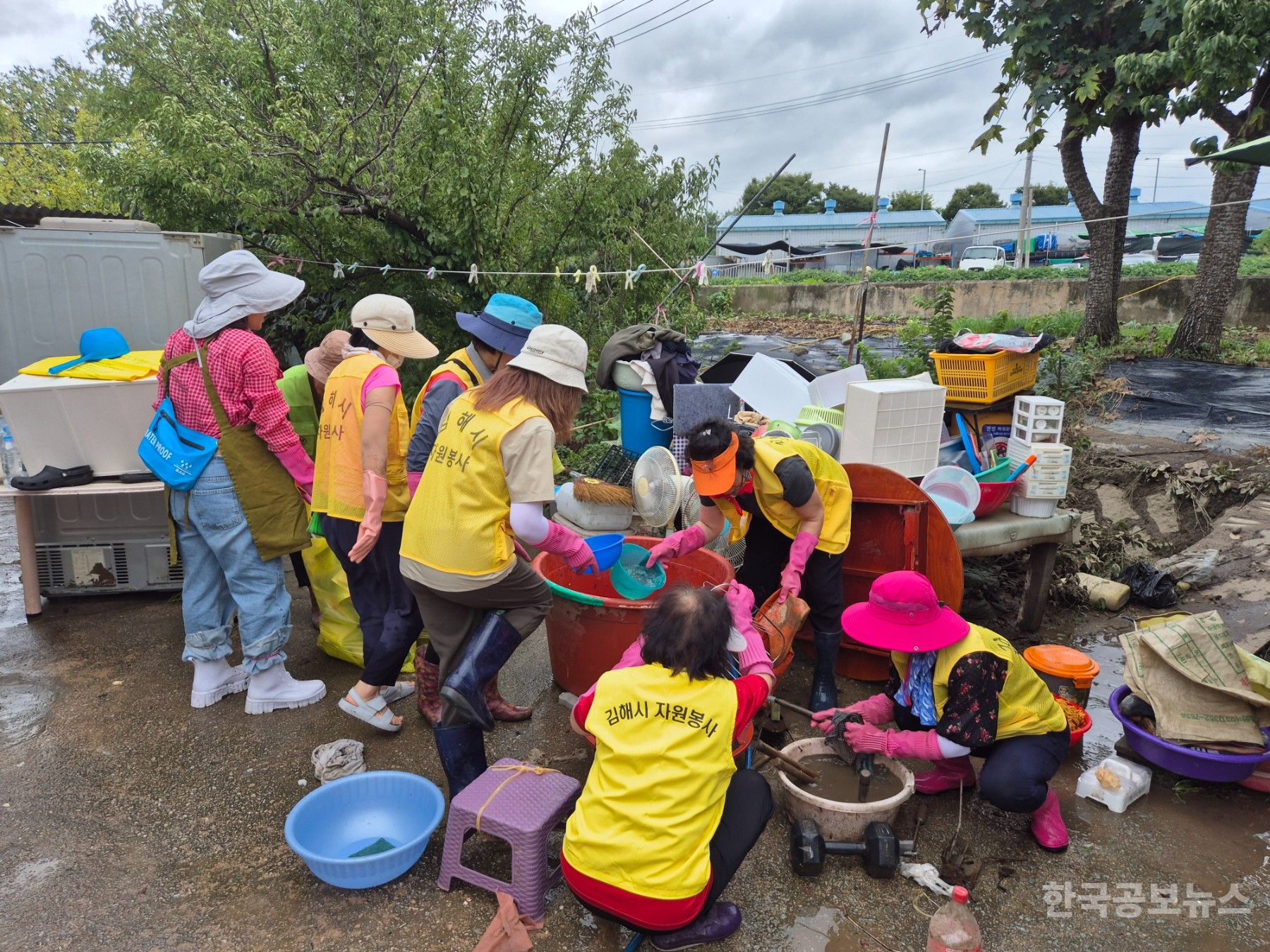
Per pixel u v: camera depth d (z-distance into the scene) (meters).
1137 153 10.30
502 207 7.44
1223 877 2.70
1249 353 9.91
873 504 3.79
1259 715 3.16
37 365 4.14
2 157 18.27
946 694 2.73
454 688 2.63
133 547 4.67
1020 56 9.89
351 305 7.31
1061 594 4.79
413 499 2.78
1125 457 6.39
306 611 4.73
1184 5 8.23
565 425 2.69
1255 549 4.96
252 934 2.39
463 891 2.57
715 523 3.42
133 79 9.77
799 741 3.10
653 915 2.12
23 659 4.08
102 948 2.32
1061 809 3.06
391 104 7.42
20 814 2.91
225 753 3.30
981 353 4.73
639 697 2.18
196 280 4.74
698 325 8.66
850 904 2.55
